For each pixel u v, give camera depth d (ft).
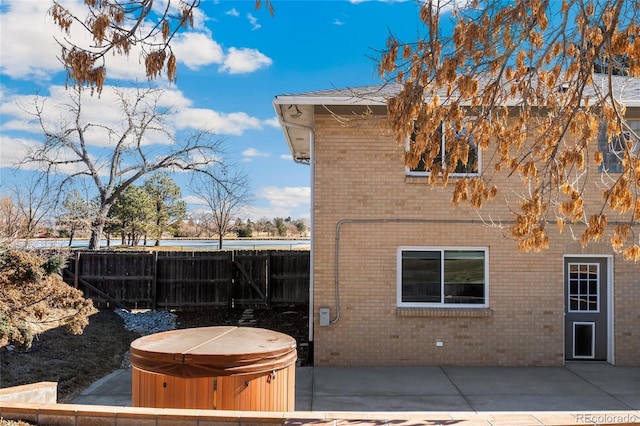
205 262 55.83
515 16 18.67
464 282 37.09
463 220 36.83
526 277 36.81
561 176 20.24
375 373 34.65
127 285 55.52
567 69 22.16
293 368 18.38
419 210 36.86
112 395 30.27
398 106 18.40
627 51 18.62
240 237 141.90
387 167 36.94
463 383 32.30
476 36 17.92
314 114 36.91
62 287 34.47
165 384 16.39
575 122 20.21
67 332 42.63
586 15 19.94
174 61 16.44
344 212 36.86
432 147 18.28
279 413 14.67
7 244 35.40
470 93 18.60
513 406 28.02
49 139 71.46
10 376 31.94
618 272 36.99
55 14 15.97
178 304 55.52
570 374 34.42
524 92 20.90
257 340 18.70
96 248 72.49
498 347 36.60
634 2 19.19
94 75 16.10
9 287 31.78
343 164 36.91
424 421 14.62
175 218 117.39
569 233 36.70
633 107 35.12
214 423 14.14
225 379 16.21
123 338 44.60
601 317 37.60
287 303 56.29
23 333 31.89
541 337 36.65
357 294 36.70
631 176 19.25
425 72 18.61
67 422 14.47
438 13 18.39
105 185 76.69
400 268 37.01
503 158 20.95
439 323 36.63
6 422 14.44
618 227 19.20
